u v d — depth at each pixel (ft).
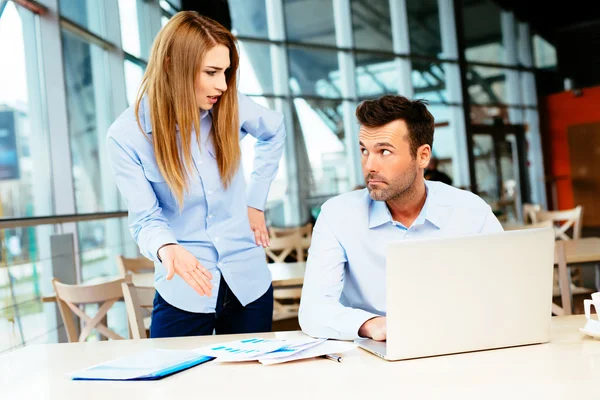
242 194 6.40
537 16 43.37
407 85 36.11
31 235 16.21
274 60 31.65
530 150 43.29
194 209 6.13
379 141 5.12
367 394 3.46
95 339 12.05
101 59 19.95
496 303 4.25
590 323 4.57
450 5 38.40
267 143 7.06
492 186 40.57
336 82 33.42
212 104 5.79
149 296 6.70
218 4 24.94
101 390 3.81
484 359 4.06
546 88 44.47
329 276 5.45
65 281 11.37
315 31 32.86
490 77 41.39
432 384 3.58
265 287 6.64
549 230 4.32
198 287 4.99
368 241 5.55
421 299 4.10
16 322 12.94
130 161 5.79
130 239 20.11
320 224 5.66
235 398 3.51
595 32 41.93
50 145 16.94
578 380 3.50
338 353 4.37
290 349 4.38
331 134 32.94
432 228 5.57
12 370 4.43
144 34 22.39
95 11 19.66
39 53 16.92
